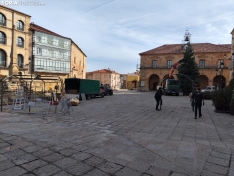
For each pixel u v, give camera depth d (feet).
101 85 102.47
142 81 176.86
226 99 42.88
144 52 178.40
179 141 20.22
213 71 153.79
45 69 137.28
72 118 33.53
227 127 28.27
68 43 151.94
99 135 21.80
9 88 55.16
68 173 12.32
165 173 12.85
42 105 45.37
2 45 116.57
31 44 131.13
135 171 12.96
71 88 75.15
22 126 24.48
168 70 167.94
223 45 165.37
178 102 69.51
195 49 164.76
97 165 13.62
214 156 16.03
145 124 29.68
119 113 41.04
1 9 115.34
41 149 16.14
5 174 11.80
